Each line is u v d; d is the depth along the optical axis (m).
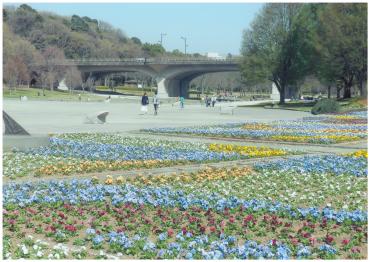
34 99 99.81
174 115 53.53
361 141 29.06
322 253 10.08
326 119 45.62
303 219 12.54
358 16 71.94
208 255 9.57
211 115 54.50
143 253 9.99
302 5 84.69
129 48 175.62
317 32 79.69
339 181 17.20
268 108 76.50
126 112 58.47
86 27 179.38
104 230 11.46
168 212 12.82
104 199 13.98
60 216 12.32
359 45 72.44
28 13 161.12
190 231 11.41
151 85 183.88
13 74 117.81
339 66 75.38
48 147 23.44
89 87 145.38
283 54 85.50
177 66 124.50
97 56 162.75
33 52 131.00
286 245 10.37
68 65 133.50
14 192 14.50
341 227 11.87
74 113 53.59
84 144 24.95
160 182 16.64
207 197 14.36
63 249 9.94
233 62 116.00
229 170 18.72
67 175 17.73
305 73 85.06
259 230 11.55
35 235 11.11
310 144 27.41
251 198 14.54
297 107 78.38
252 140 28.78
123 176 17.64
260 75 86.62
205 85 176.50
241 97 155.12
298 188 16.12
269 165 19.59
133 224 11.85
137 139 27.97
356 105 62.91
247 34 87.69
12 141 22.86
